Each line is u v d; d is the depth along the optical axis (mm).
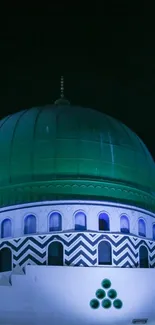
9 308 39719
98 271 41719
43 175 45312
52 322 40000
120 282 42000
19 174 45688
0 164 46531
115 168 46688
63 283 40844
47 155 45688
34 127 47281
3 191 45875
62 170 45438
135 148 48812
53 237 43531
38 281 40500
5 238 44656
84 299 40844
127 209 45906
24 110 50469
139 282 42531
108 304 41281
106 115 50688
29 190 45094
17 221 44656
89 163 45906
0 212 45594
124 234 44656
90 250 43375
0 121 50594
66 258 42969
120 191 46250
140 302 42156
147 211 47344
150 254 45906
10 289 40062
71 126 47250
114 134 48312
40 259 43094
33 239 43625
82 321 40469
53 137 46406
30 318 39781
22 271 42000
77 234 43562
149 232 46844
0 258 44375
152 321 42312
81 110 49594
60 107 50094
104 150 46812
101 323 40781
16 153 46250
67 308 40406
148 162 49594
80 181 45250
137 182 47656
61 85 54656
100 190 45500
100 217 44875
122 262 43875
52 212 44312
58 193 44812
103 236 44031
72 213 44312
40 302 40094
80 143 46344
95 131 47500
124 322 41344
